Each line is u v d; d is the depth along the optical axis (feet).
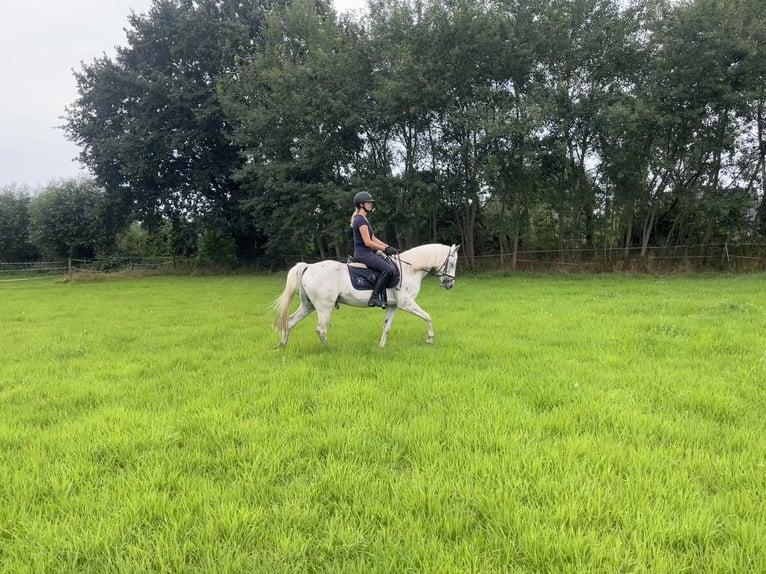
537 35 78.48
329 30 86.33
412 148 87.35
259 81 88.12
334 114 81.51
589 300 47.26
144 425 16.35
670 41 72.90
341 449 14.46
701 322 32.53
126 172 97.35
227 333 34.68
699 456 13.23
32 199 153.07
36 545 10.05
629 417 16.07
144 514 11.11
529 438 14.84
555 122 78.07
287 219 85.56
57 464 13.48
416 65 75.61
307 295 27.91
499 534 10.13
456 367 22.98
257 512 10.91
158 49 103.71
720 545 9.80
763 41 70.74
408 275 27.78
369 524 10.61
